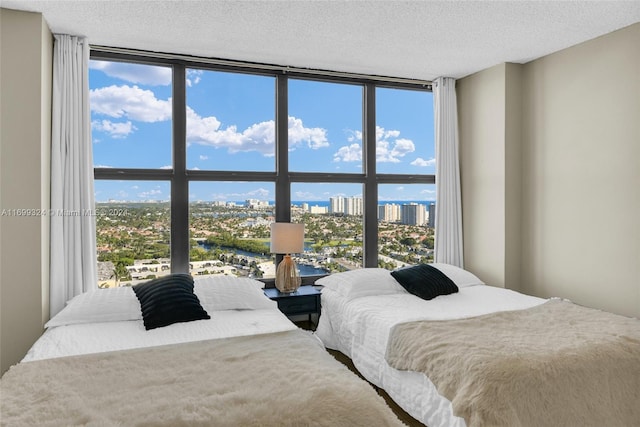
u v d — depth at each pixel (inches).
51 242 112.5
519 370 70.4
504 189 146.6
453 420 74.5
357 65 148.4
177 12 105.4
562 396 70.1
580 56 128.3
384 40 125.3
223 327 94.7
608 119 120.9
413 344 89.0
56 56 117.1
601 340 81.3
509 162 146.9
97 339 86.7
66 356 75.8
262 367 69.0
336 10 105.0
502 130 147.0
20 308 102.5
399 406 95.6
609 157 120.7
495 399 67.2
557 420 68.6
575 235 130.6
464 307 112.7
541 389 69.4
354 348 111.5
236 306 110.5
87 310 100.0
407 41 126.1
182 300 100.4
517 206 148.6
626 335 83.9
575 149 130.3
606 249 121.8
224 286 115.7
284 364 70.4
